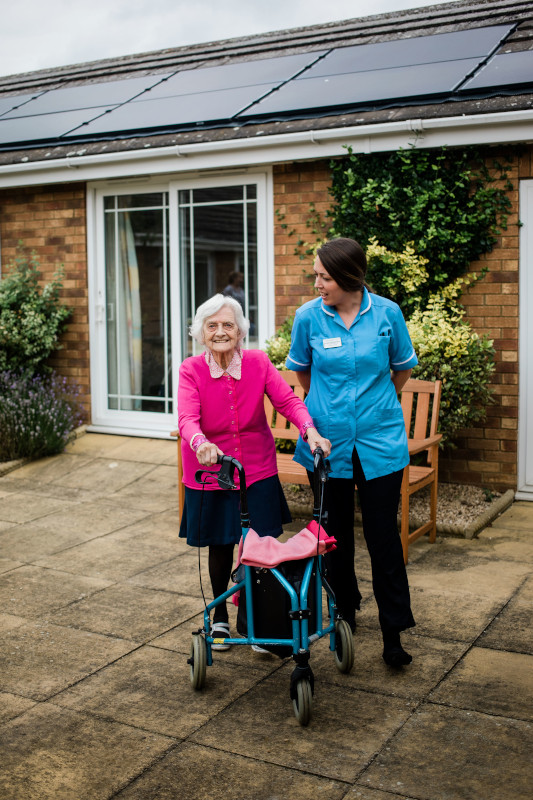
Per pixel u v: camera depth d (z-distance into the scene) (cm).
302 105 718
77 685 363
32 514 633
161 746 312
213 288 805
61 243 863
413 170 664
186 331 826
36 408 789
